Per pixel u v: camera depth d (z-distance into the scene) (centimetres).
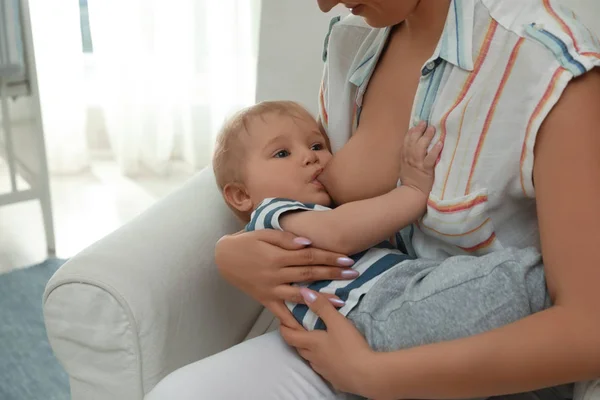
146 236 99
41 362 169
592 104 75
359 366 79
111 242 97
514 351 72
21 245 221
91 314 90
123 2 237
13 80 205
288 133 103
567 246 73
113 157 283
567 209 73
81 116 265
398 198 89
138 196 253
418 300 84
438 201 87
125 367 92
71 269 91
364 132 98
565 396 92
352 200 98
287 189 101
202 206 111
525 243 88
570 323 71
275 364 91
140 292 90
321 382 90
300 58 136
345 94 105
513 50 81
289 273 90
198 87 252
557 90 75
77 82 259
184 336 97
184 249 100
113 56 246
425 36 93
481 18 85
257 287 93
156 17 238
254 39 240
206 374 86
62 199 251
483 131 83
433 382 75
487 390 74
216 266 104
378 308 87
